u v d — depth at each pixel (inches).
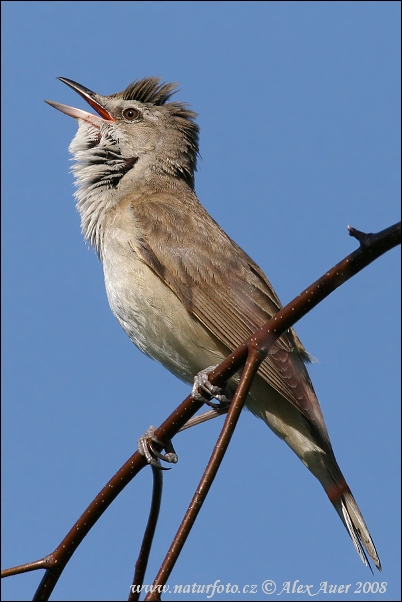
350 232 249.8
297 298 264.7
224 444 255.4
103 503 293.1
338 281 255.9
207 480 250.8
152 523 304.2
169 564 240.1
